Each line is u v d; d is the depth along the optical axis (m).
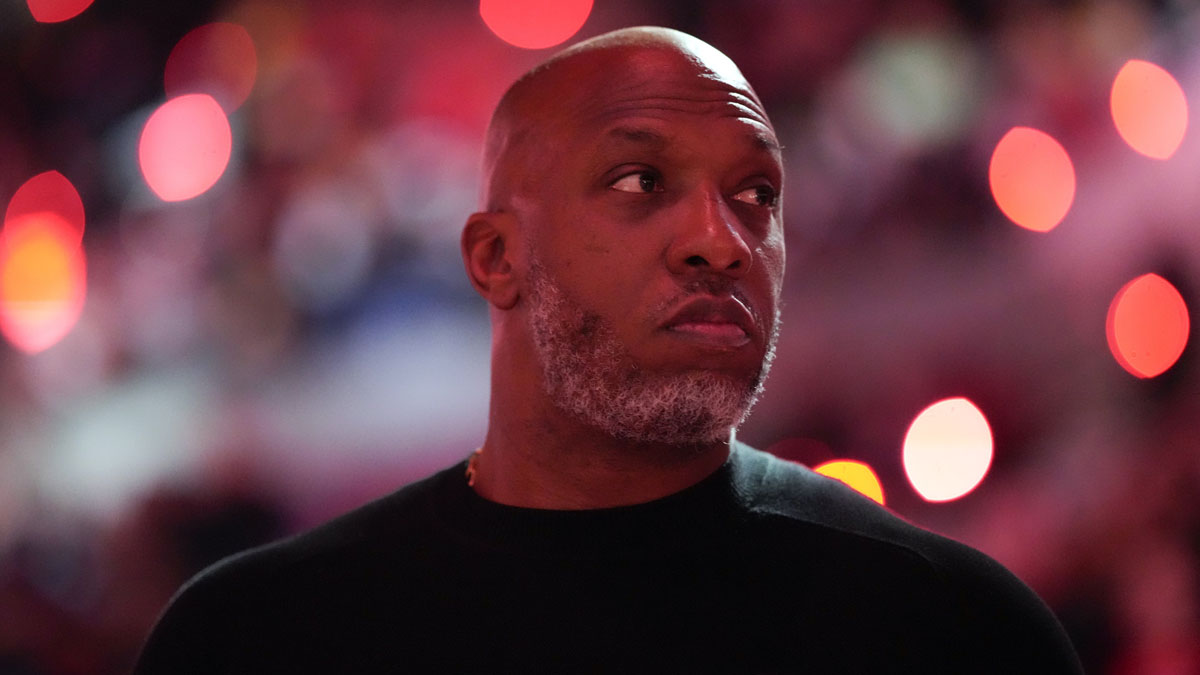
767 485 1.36
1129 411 3.16
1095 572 2.91
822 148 3.77
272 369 3.99
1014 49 3.68
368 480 3.61
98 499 3.67
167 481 3.67
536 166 1.31
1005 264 3.50
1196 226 3.40
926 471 3.19
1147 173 3.47
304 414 3.80
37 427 4.04
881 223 3.65
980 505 3.18
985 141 3.64
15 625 3.34
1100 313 3.36
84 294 4.37
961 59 3.72
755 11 3.96
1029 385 3.32
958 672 1.23
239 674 1.32
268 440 3.71
